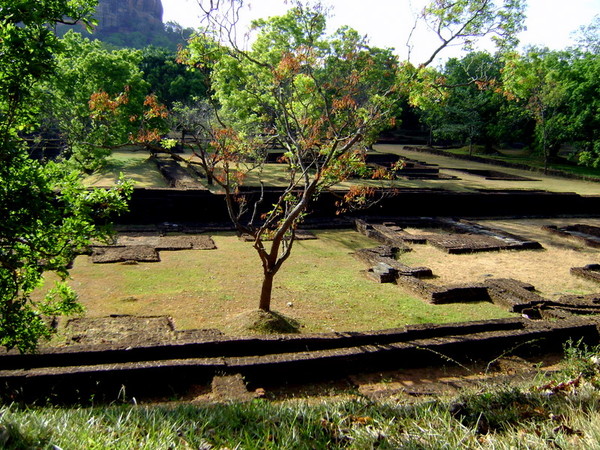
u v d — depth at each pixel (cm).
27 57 579
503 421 401
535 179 3300
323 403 457
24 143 662
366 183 2592
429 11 1055
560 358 844
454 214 2256
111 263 1309
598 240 1731
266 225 960
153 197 1819
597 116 3356
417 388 682
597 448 330
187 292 1116
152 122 2497
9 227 602
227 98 1628
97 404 618
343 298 1124
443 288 1147
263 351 786
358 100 1340
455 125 4509
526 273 1384
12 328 627
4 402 586
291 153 1057
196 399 631
